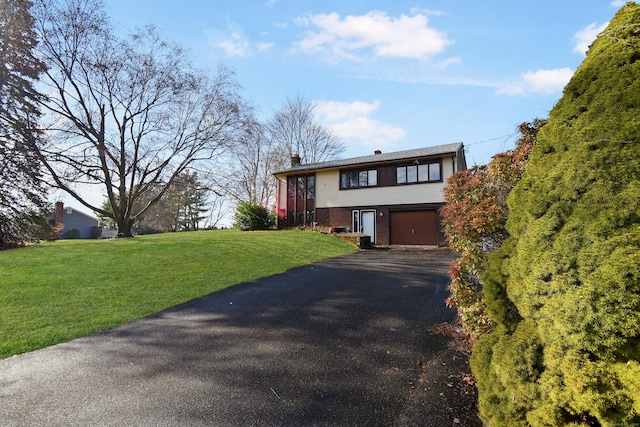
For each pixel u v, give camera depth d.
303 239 15.08
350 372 3.26
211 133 19.17
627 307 1.41
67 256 9.83
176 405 2.72
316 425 2.41
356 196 19.11
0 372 3.43
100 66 15.82
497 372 1.96
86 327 4.82
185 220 40.59
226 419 2.51
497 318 2.33
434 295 6.18
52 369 3.48
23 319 5.04
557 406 1.61
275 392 2.91
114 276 7.75
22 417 2.58
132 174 18.31
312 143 32.56
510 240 2.40
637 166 1.68
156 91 17.31
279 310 5.53
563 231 1.80
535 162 2.28
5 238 12.46
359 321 4.84
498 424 1.93
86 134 16.36
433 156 16.53
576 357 1.54
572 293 1.61
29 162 13.67
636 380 1.35
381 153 20.86
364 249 15.42
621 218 1.61
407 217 17.47
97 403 2.78
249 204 21.12
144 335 4.51
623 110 1.84
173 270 8.62
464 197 3.62
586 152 1.89
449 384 2.94
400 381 3.04
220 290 7.06
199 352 3.88
